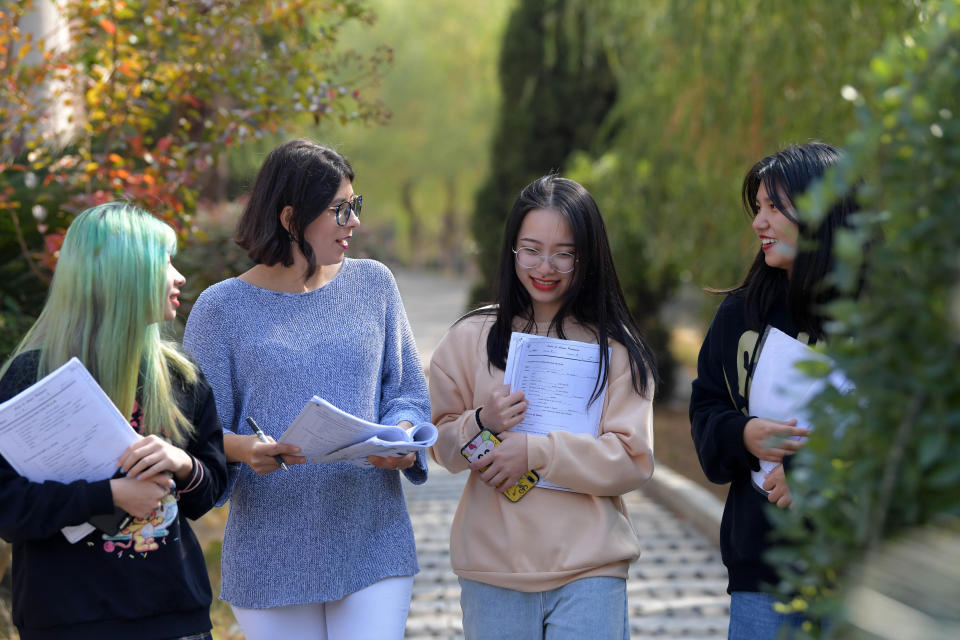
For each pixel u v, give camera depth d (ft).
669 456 34.50
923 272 5.05
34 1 18.20
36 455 7.59
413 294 111.75
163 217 16.47
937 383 4.94
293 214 9.74
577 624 9.80
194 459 8.36
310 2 17.95
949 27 5.08
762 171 9.83
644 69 32.96
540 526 10.00
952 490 5.10
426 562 21.80
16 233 16.55
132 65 16.79
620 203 37.40
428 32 128.36
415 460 10.46
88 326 7.88
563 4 56.29
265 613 9.88
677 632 17.60
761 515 9.56
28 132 16.60
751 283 10.13
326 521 9.89
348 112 18.07
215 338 9.91
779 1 26.48
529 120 56.95
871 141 5.07
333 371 10.00
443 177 140.67
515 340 10.07
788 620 9.34
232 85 17.01
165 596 8.04
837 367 5.20
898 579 5.08
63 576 7.80
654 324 43.47
